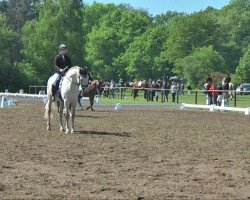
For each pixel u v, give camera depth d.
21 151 14.38
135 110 34.47
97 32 118.06
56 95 19.61
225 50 123.94
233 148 15.73
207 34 120.06
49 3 86.88
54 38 84.25
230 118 28.09
